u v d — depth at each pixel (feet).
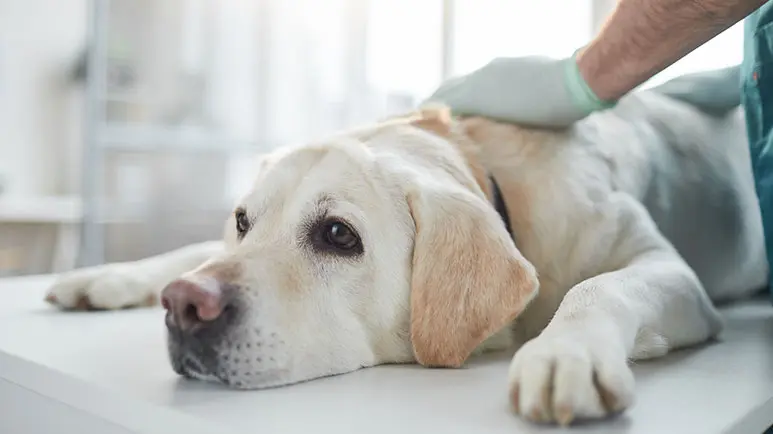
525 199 4.14
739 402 2.69
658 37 3.67
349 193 3.53
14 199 10.09
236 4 10.66
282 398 2.80
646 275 3.66
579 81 4.14
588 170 4.37
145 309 4.58
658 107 5.59
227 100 10.64
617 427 2.41
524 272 3.40
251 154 10.82
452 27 11.47
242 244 3.54
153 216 9.95
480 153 4.23
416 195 3.54
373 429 2.38
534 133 4.44
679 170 5.34
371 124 4.32
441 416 2.53
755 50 4.32
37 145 11.27
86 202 9.50
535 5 10.24
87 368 3.09
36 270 10.09
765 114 4.31
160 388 2.88
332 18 11.56
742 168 5.92
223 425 2.40
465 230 3.49
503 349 3.85
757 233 5.85
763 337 4.06
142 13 9.88
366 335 3.50
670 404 2.67
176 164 10.15
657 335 3.41
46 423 3.13
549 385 2.47
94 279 4.53
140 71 9.89
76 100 11.51
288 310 3.22
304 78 11.35
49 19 11.27
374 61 11.94
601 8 9.40
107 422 2.83
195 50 10.35
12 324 4.01
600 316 3.04
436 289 3.43
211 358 2.95
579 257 4.14
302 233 3.50
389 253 3.52
